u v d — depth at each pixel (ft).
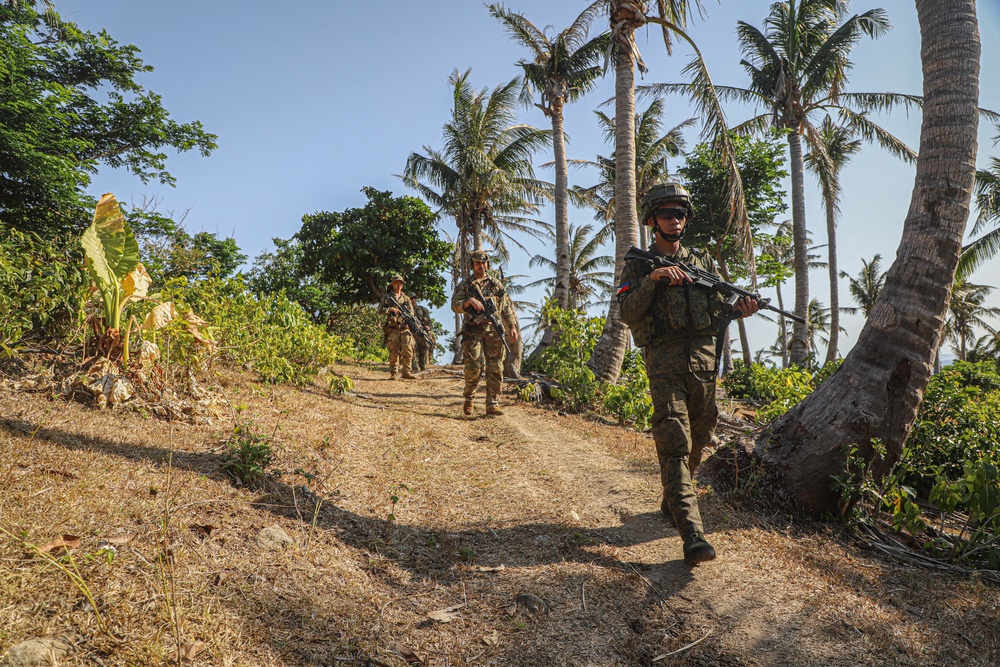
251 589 6.53
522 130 74.18
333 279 77.66
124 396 12.39
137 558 6.37
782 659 6.70
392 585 7.57
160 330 14.82
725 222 64.08
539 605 7.39
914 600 8.31
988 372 42.32
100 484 8.00
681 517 8.42
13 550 5.81
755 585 8.32
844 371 12.09
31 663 4.55
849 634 7.22
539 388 25.00
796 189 52.85
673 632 7.11
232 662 5.29
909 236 12.06
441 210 83.76
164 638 5.29
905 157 56.44
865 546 10.55
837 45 53.78
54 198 42.65
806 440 11.74
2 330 12.62
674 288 9.39
